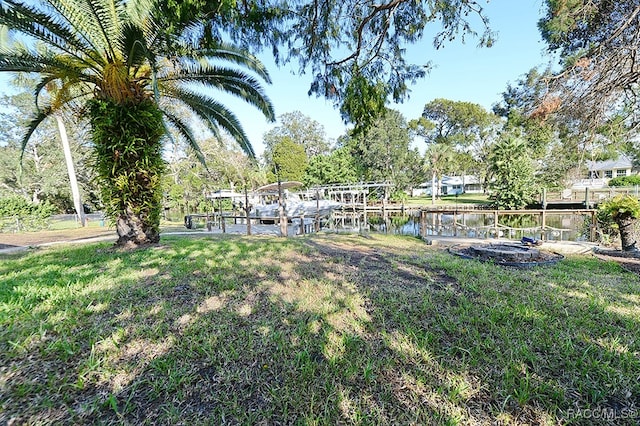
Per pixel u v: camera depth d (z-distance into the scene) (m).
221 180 25.30
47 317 2.59
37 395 1.70
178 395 1.71
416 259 4.99
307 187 26.78
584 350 2.09
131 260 4.65
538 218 17.30
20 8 4.34
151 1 3.85
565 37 5.92
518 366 1.92
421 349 2.12
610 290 3.38
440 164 28.92
